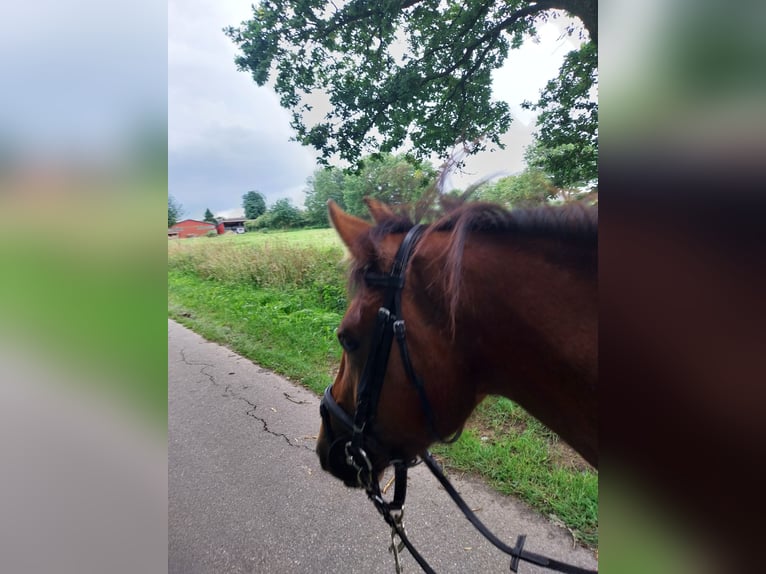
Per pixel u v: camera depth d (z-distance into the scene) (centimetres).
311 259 894
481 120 584
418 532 224
